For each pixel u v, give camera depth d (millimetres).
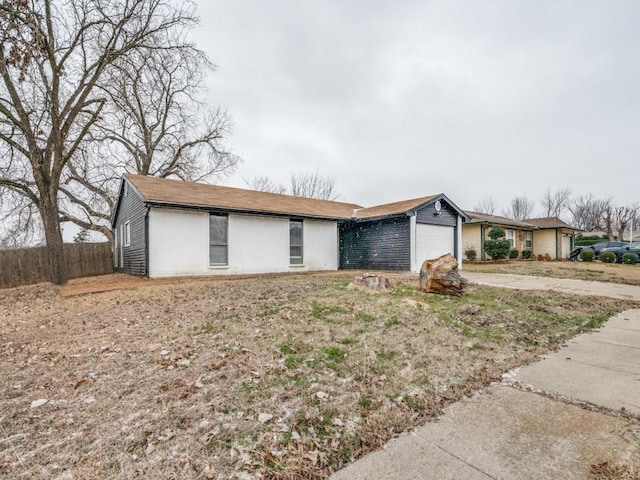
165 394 2904
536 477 1914
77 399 2850
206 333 4613
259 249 12906
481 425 2500
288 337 4430
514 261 20812
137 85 15812
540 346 4465
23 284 12938
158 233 10750
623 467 1984
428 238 14055
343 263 16156
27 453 2145
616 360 3947
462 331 4953
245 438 2305
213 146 22109
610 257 20641
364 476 1952
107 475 1939
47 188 11016
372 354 3914
